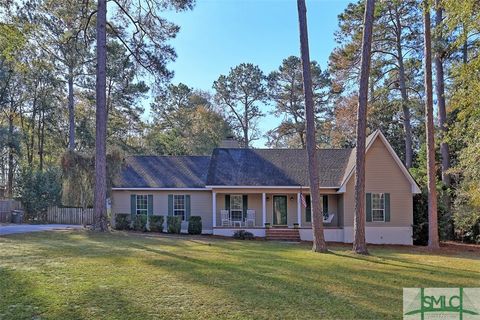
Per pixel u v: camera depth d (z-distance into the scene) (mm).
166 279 8273
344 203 22078
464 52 21734
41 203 28719
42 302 6395
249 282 8219
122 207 24281
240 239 20688
